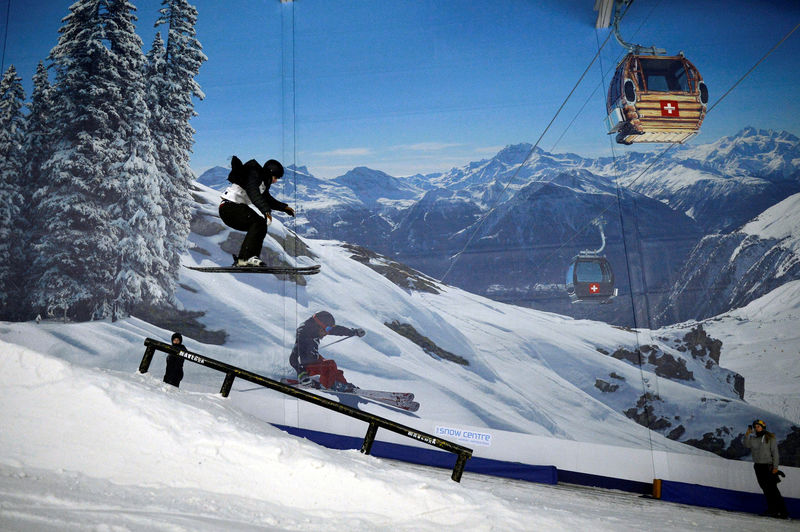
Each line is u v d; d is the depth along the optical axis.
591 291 8.82
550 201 9.22
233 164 4.89
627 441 8.31
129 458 3.66
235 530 2.95
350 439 9.16
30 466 3.53
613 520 4.82
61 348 10.18
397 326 9.45
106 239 10.58
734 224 8.45
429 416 8.99
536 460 8.54
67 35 11.23
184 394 4.65
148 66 11.05
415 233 9.72
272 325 9.90
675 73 8.92
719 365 8.22
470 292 9.33
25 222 10.74
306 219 10.10
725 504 7.67
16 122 11.01
